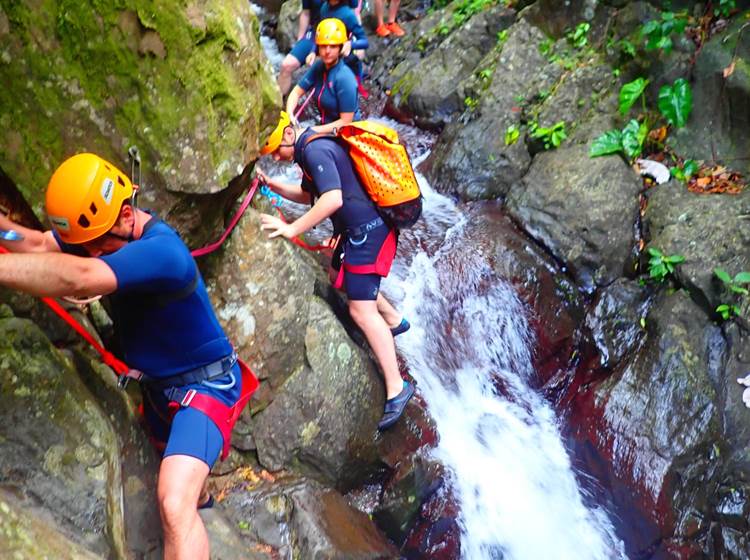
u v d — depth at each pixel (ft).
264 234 10.77
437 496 12.02
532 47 18.70
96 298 8.01
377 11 23.76
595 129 16.65
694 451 12.97
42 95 8.41
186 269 7.25
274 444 11.02
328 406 11.21
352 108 14.49
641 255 15.12
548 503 13.06
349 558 10.35
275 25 25.09
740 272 13.91
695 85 16.30
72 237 6.93
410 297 13.87
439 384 13.19
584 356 14.70
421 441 12.28
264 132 10.40
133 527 8.50
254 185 10.78
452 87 19.43
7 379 7.55
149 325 7.52
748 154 15.60
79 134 8.70
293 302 11.02
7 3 7.99
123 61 8.54
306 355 11.21
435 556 11.86
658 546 12.73
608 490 13.37
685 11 16.98
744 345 13.50
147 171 9.04
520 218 15.88
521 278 14.92
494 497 12.55
